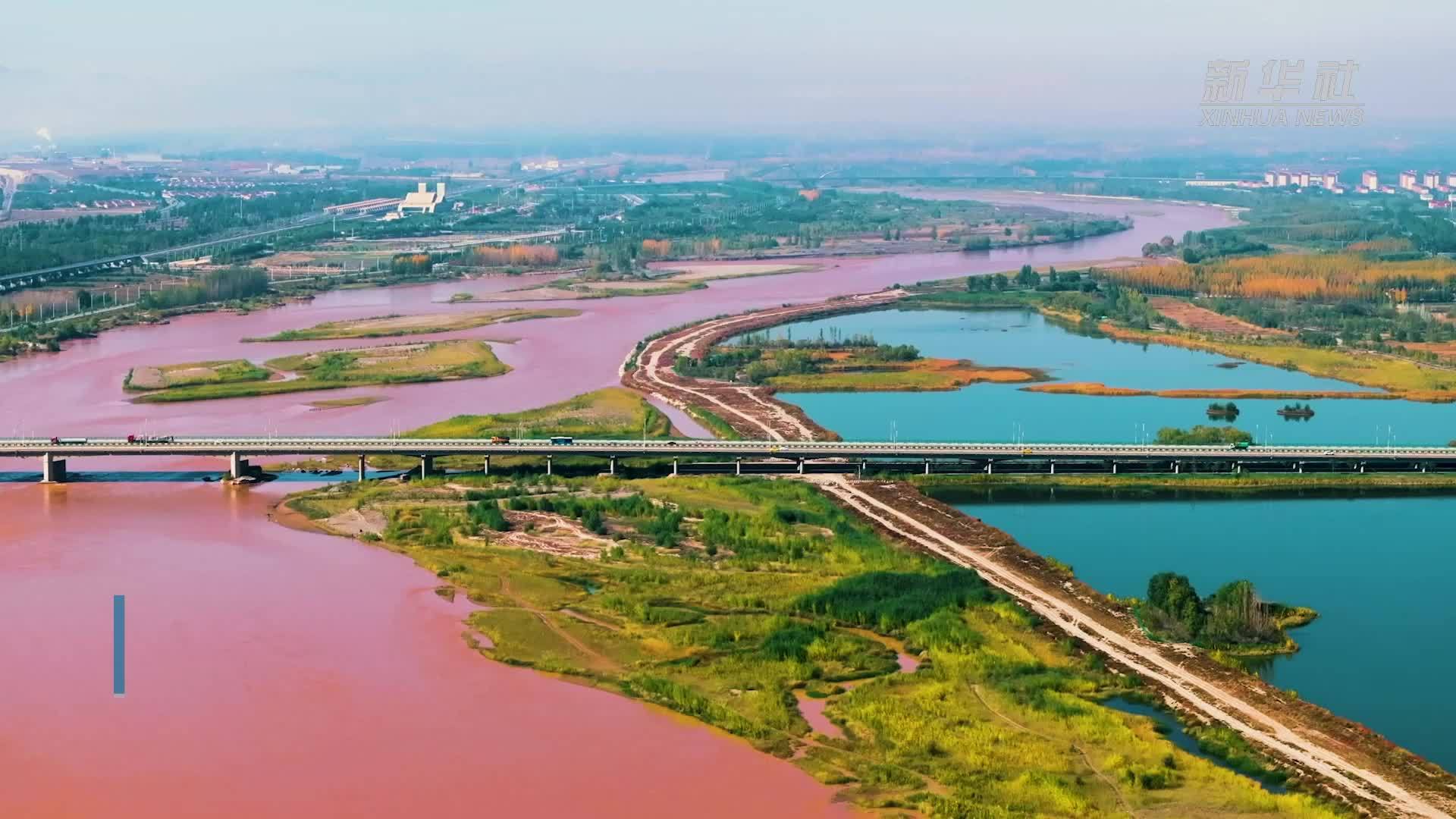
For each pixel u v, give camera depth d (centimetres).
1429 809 19500
